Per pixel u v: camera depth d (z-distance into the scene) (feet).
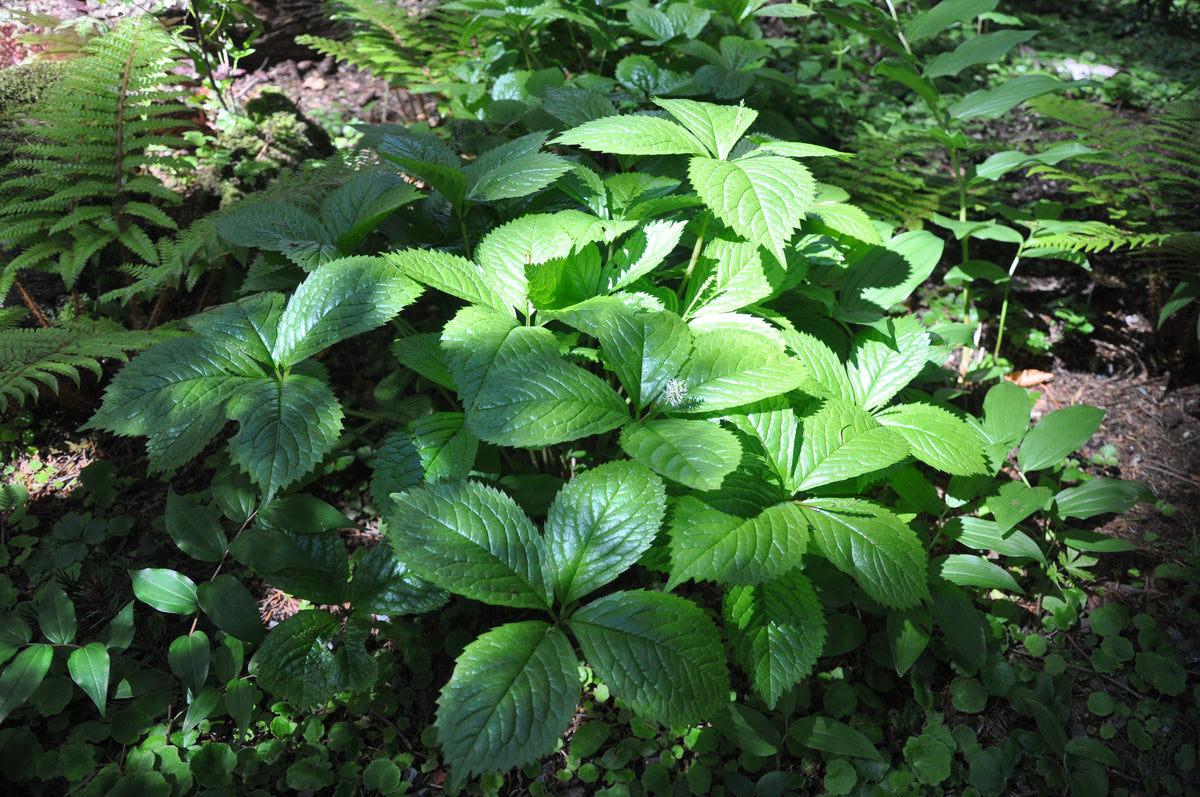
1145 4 7.38
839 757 3.01
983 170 4.06
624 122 2.86
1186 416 4.09
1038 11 7.75
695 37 4.51
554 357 2.71
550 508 2.59
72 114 3.69
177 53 4.39
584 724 3.10
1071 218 4.83
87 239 3.64
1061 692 3.21
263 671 2.84
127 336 3.37
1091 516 3.59
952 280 4.28
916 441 3.00
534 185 3.00
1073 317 4.39
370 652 3.21
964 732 3.10
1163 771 3.06
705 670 2.43
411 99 5.34
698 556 2.56
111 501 3.49
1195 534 3.65
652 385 2.71
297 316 2.83
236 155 4.33
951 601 3.17
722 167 2.74
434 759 2.99
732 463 2.51
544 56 4.98
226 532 3.46
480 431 2.56
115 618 2.99
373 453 3.67
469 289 2.88
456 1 4.84
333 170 3.90
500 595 2.46
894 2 5.72
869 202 4.43
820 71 5.55
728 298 3.08
